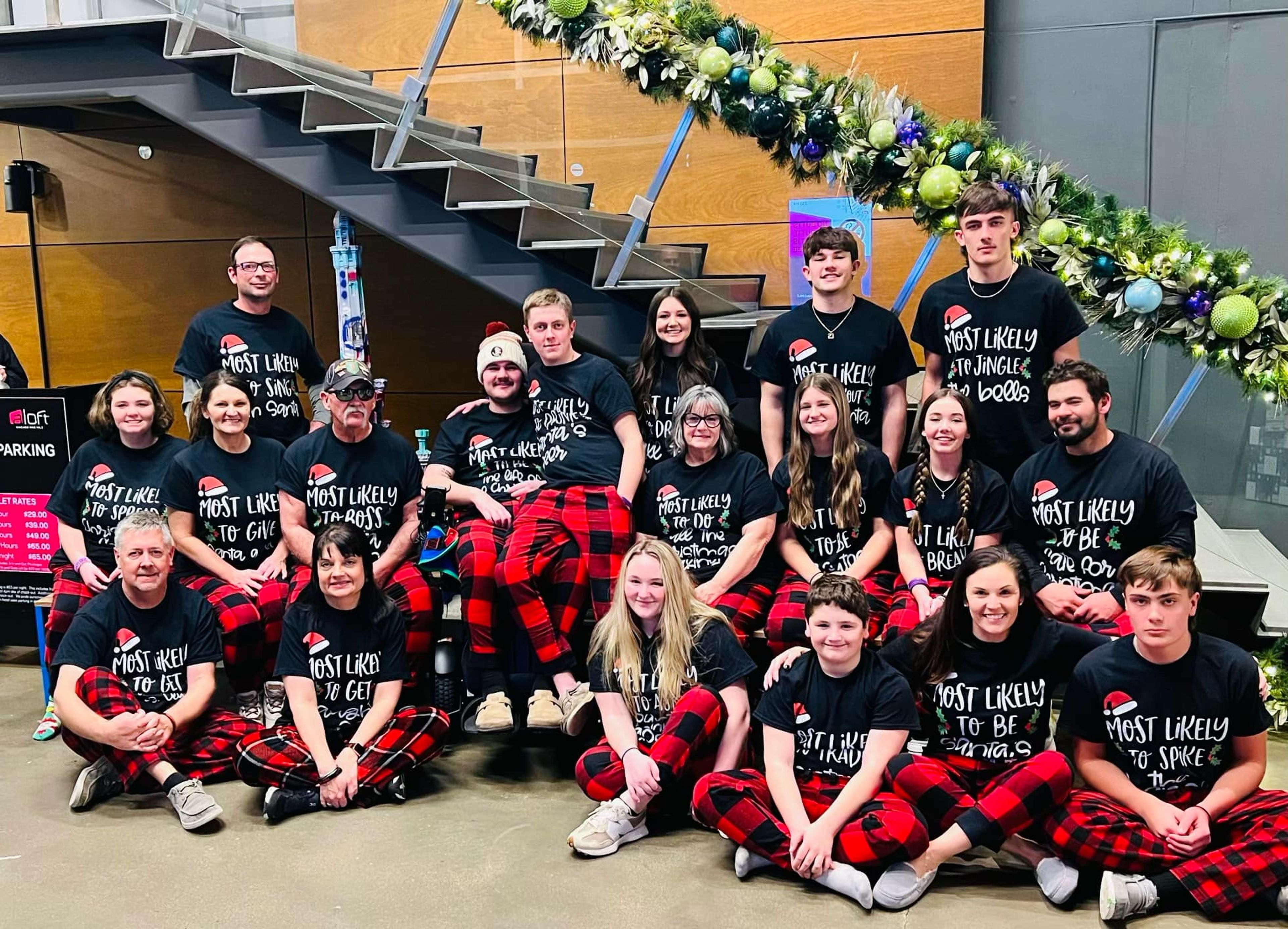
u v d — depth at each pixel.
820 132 3.26
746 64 3.32
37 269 5.66
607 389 3.25
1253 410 3.93
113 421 3.43
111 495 3.41
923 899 2.30
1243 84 4.13
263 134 3.81
